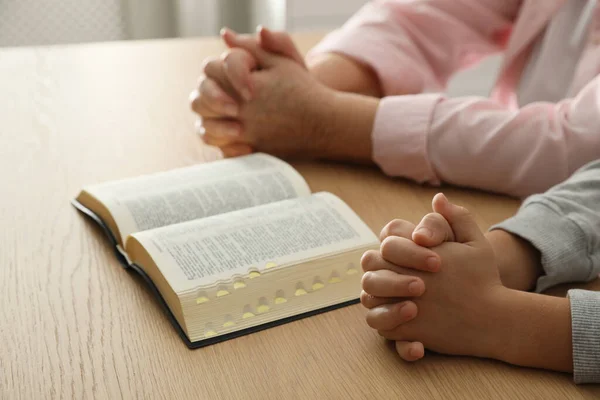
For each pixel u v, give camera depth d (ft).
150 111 3.46
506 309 1.85
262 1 5.94
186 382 1.78
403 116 2.81
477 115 2.74
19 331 1.95
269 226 2.29
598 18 3.26
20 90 3.64
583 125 2.59
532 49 3.72
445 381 1.80
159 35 6.08
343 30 3.70
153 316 2.03
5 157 2.96
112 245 2.34
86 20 5.99
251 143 2.98
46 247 2.35
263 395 1.74
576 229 2.15
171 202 2.46
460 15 3.87
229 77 2.85
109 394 1.74
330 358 1.87
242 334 1.95
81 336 1.94
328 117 2.87
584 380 1.79
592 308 1.83
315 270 2.13
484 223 2.54
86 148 3.07
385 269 1.88
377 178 2.90
